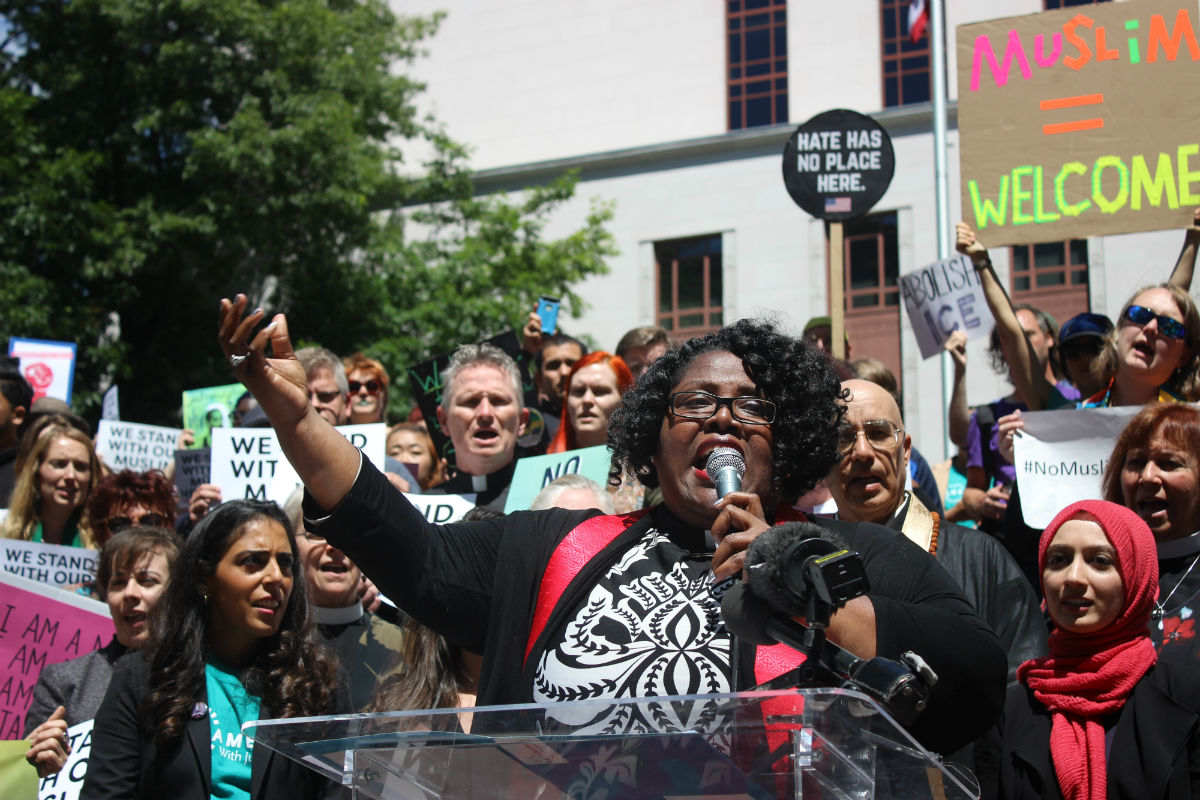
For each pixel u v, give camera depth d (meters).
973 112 5.61
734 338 2.35
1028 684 3.12
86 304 17.84
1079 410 4.46
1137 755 2.85
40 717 3.94
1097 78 5.44
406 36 20.66
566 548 2.23
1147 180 5.32
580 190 21.30
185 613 3.44
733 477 2.04
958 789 1.47
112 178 18.73
